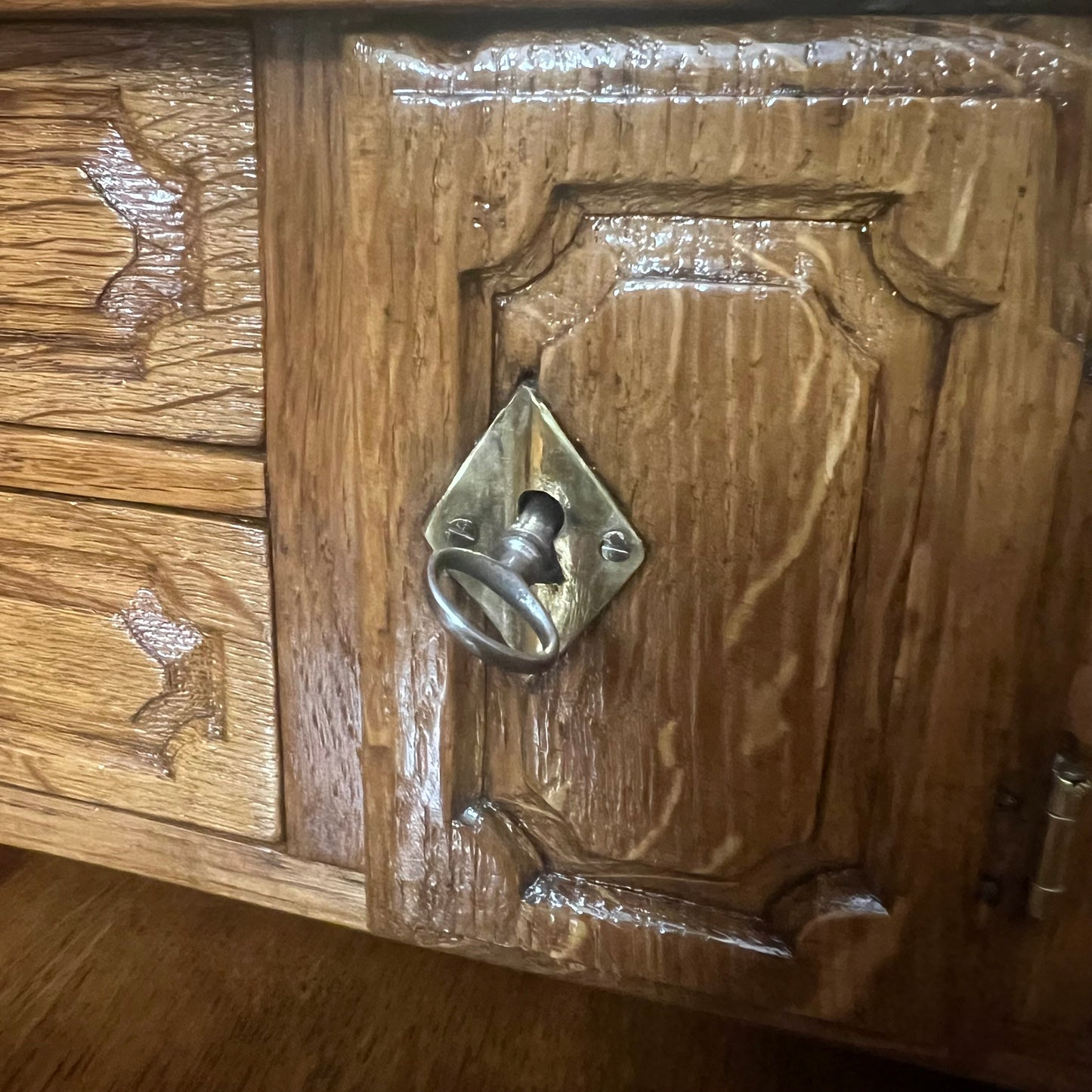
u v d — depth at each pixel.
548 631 0.37
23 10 0.41
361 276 0.40
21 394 0.48
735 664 0.41
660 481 0.40
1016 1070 0.44
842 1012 0.45
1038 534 0.37
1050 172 0.33
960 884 0.42
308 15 0.39
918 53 0.33
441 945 0.50
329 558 0.47
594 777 0.45
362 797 0.51
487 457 0.41
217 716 0.52
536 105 0.36
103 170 0.44
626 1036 0.58
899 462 0.37
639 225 0.37
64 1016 0.57
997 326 0.35
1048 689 0.38
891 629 0.39
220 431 0.47
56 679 0.54
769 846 0.44
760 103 0.34
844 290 0.36
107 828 0.57
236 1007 0.59
